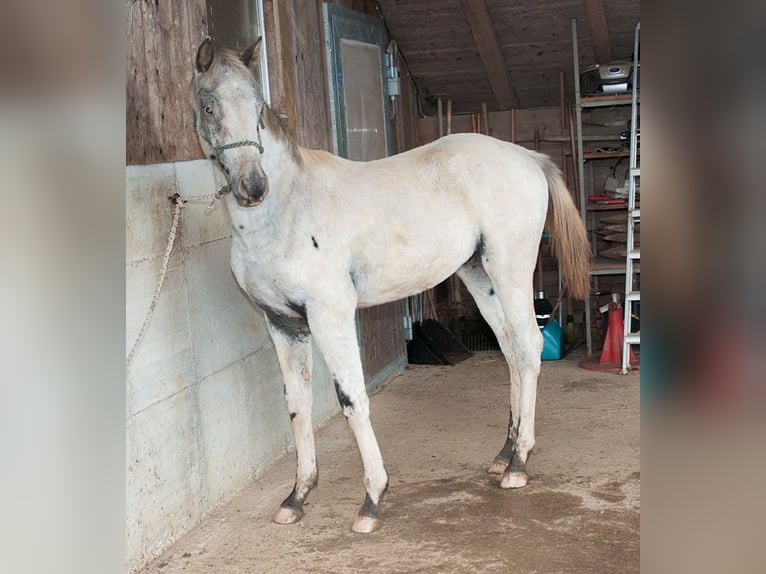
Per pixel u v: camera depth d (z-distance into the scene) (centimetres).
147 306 274
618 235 568
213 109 250
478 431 405
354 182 295
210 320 322
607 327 550
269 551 276
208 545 284
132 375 264
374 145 523
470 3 525
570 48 581
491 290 343
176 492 290
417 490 326
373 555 266
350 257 288
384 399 479
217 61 251
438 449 380
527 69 603
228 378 335
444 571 249
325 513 309
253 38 391
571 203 346
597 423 406
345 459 376
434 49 589
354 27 495
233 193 251
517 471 322
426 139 642
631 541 263
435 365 556
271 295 284
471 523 288
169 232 291
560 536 271
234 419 338
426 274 310
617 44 574
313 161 291
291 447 396
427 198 304
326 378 443
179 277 299
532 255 326
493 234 316
